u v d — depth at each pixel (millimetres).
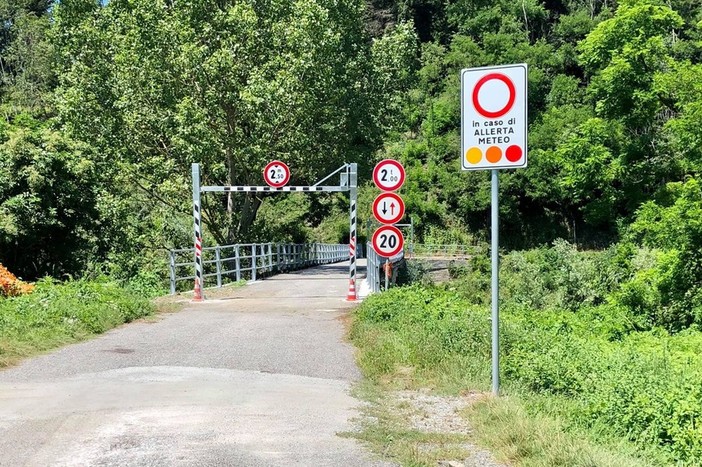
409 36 36562
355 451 5309
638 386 7230
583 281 28344
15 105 68812
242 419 6117
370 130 35281
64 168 20203
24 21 81750
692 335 17031
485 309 15016
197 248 17734
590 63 28141
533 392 7504
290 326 12320
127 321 12906
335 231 69438
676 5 62844
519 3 83125
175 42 28500
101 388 7297
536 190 68688
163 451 5168
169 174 29922
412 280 24312
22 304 12031
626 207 28000
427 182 74562
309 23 28547
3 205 18359
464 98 6555
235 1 30797
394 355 8867
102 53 31438
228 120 29875
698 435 5621
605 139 27438
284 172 21359
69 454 5062
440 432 5938
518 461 5090
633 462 5055
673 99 25922
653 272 22125
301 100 28172
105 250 23891
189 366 8641
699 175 22938
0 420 5941
